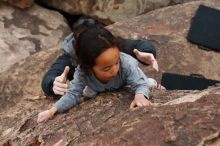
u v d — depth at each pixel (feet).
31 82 13.17
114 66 6.61
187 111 6.09
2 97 12.94
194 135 5.63
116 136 6.02
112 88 7.48
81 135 6.48
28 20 18.89
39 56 14.15
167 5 20.10
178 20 15.40
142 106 6.68
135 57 8.82
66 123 6.97
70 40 8.21
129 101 7.30
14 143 7.21
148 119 6.12
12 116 9.16
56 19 19.31
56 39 18.61
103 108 7.15
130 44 9.17
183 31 14.90
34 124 7.66
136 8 19.98
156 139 5.71
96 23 7.00
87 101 7.51
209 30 14.71
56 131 6.82
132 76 7.13
